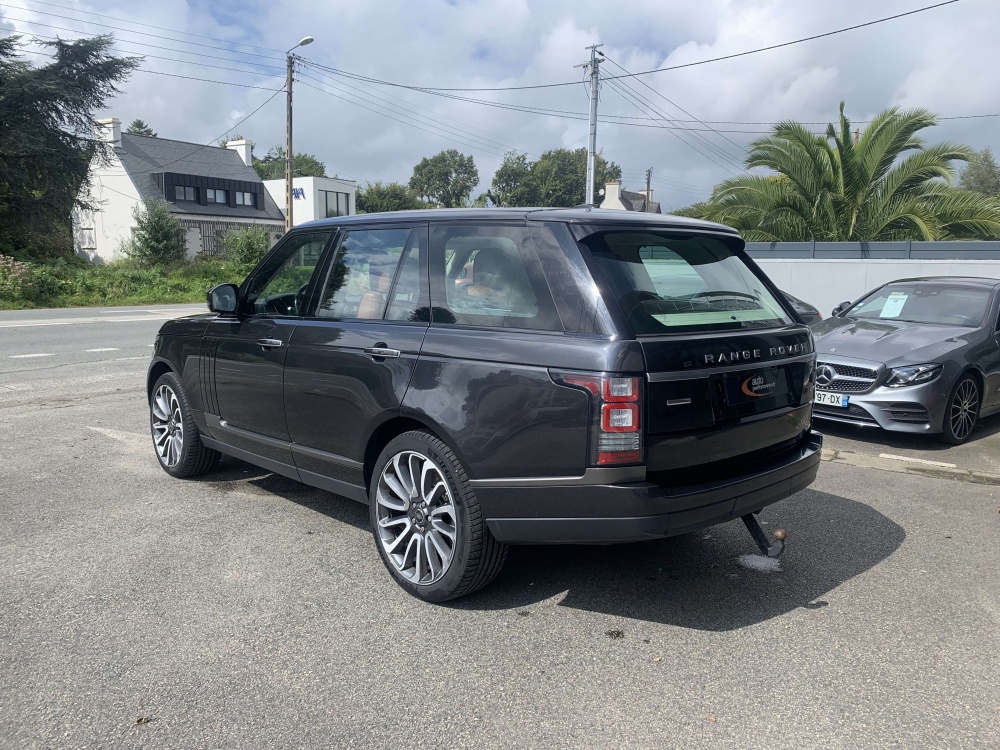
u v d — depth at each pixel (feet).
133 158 154.81
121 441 21.86
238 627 11.12
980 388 23.49
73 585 12.42
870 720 8.99
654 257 11.65
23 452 20.61
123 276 106.32
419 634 11.00
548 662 10.26
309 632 11.00
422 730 8.74
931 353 22.43
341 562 13.53
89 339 47.55
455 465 11.43
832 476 19.34
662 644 10.78
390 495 12.71
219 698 9.33
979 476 19.36
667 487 10.57
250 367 15.23
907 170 60.39
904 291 27.84
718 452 11.14
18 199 121.49
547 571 13.32
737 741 8.58
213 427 16.75
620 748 8.44
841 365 22.84
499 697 9.42
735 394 11.29
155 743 8.45
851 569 13.48
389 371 12.24
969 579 13.08
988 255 50.21
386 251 13.39
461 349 11.44
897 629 11.28
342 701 9.30
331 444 13.56
